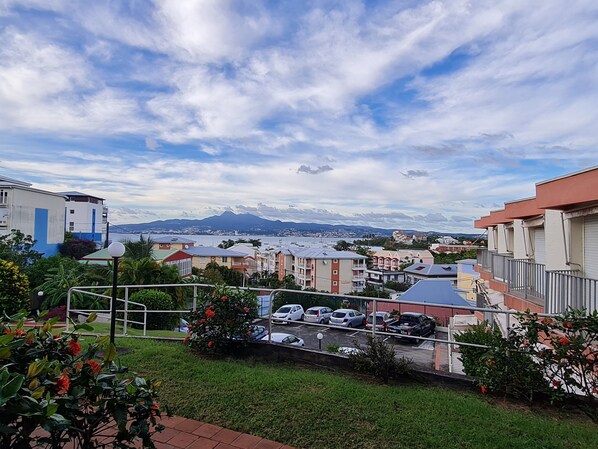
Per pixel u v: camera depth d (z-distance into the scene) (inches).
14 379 66.4
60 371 86.9
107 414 88.8
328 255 2487.7
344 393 178.2
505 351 182.7
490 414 161.6
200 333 240.1
